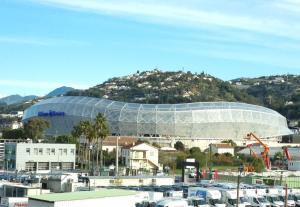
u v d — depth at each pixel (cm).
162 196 8475
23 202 7044
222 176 14050
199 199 8150
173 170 18425
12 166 16062
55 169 16138
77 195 5709
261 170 18475
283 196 9700
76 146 18975
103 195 5809
